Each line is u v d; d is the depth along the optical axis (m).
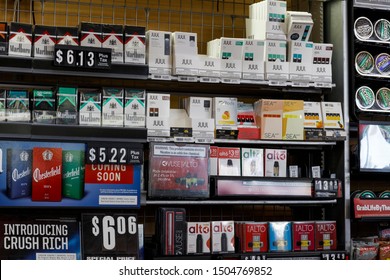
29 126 1.51
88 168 1.55
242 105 1.74
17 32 1.54
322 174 1.83
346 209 1.77
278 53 1.73
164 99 1.63
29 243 1.49
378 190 2.03
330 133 1.75
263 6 1.75
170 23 1.89
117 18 1.85
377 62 1.85
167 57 1.65
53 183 1.53
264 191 1.67
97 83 1.77
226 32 1.94
